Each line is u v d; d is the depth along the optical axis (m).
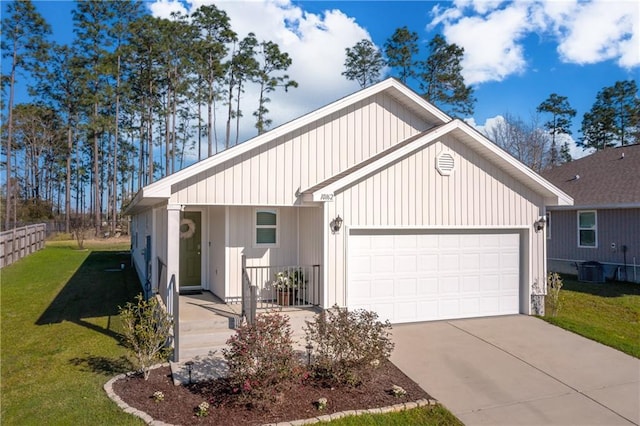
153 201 10.00
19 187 46.59
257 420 5.47
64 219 44.66
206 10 41.56
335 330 6.65
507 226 10.72
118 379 6.80
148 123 45.22
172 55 42.16
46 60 42.00
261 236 10.68
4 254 19.45
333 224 9.17
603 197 16.64
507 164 10.40
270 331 6.07
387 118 10.67
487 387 6.72
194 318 8.44
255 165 9.24
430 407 6.02
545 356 8.02
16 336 9.37
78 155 48.72
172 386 6.49
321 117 9.77
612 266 16.19
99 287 15.17
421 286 10.06
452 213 10.20
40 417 5.57
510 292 10.88
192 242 12.00
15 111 43.75
